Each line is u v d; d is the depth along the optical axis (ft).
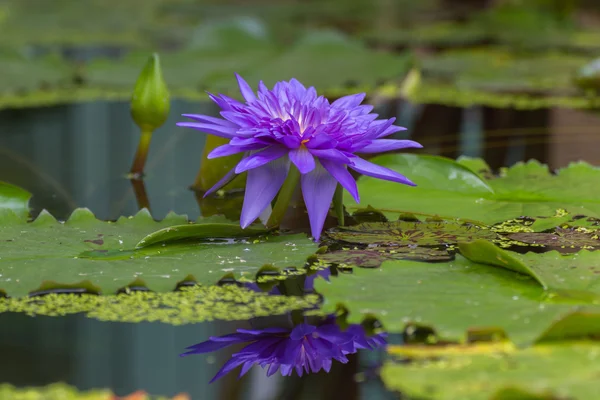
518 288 9.42
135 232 9.79
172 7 25.43
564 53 17.43
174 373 9.24
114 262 9.59
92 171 10.73
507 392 9.00
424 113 12.08
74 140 11.23
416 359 9.19
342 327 9.39
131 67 14.98
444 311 9.32
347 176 9.66
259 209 9.67
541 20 20.54
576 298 9.36
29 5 25.22
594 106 12.55
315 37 15.71
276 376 9.24
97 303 9.45
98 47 18.83
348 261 9.64
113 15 23.47
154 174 10.69
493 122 11.56
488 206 10.03
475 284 9.45
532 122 11.55
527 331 9.22
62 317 9.39
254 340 9.36
